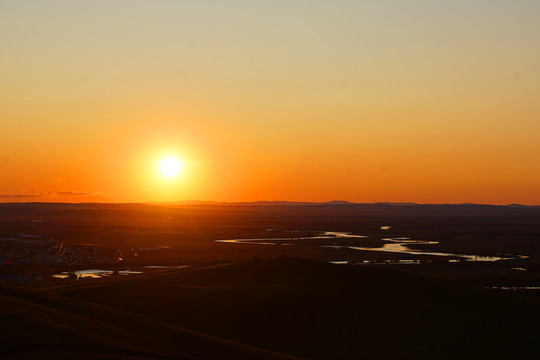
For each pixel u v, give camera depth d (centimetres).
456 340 5994
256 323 6028
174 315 6094
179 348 4338
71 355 3628
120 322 4762
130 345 4116
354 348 5581
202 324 5912
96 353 3772
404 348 5662
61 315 4562
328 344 5638
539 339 6222
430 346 5759
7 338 3709
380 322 6325
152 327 4812
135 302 6462
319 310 6500
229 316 6153
